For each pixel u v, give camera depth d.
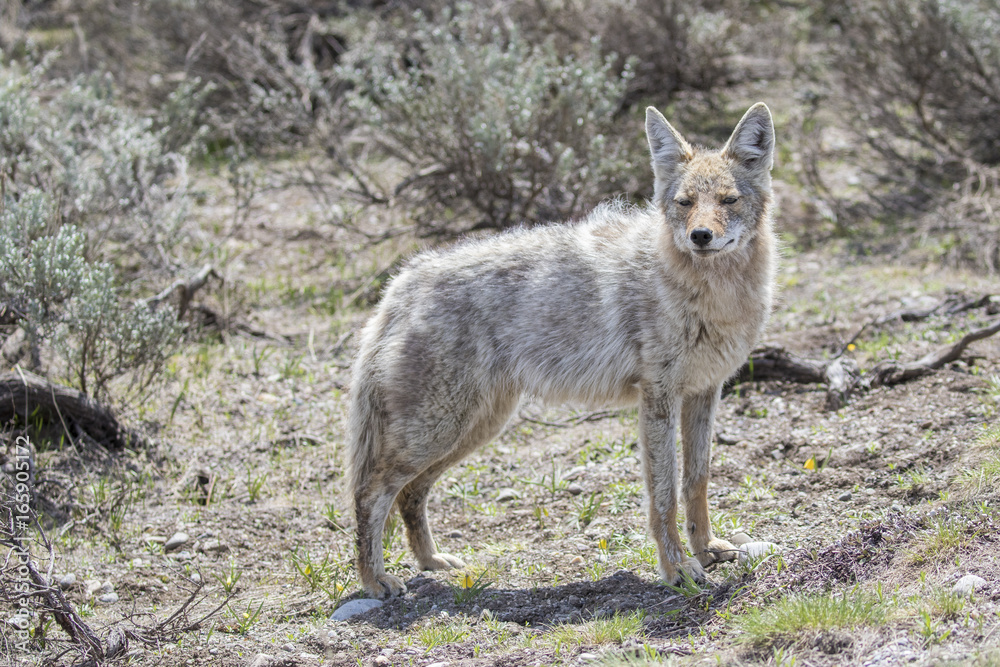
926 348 11.58
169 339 11.50
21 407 10.49
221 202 19.42
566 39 21.41
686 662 6.03
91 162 15.52
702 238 7.18
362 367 8.45
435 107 16.23
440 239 17.16
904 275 14.45
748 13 23.33
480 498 10.07
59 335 10.88
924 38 17.64
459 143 16.27
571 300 8.05
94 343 11.00
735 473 9.58
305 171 20.19
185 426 11.61
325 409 12.20
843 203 17.58
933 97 18.77
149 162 15.74
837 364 11.16
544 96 16.97
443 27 17.33
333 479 10.60
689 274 7.50
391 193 18.03
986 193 16.31
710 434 8.07
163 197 15.84
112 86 19.02
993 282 13.53
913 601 6.23
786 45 23.02
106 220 14.67
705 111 21.62
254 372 13.06
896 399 10.45
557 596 7.67
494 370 8.23
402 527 9.72
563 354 8.10
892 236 16.12
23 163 13.89
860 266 15.14
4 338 11.72
